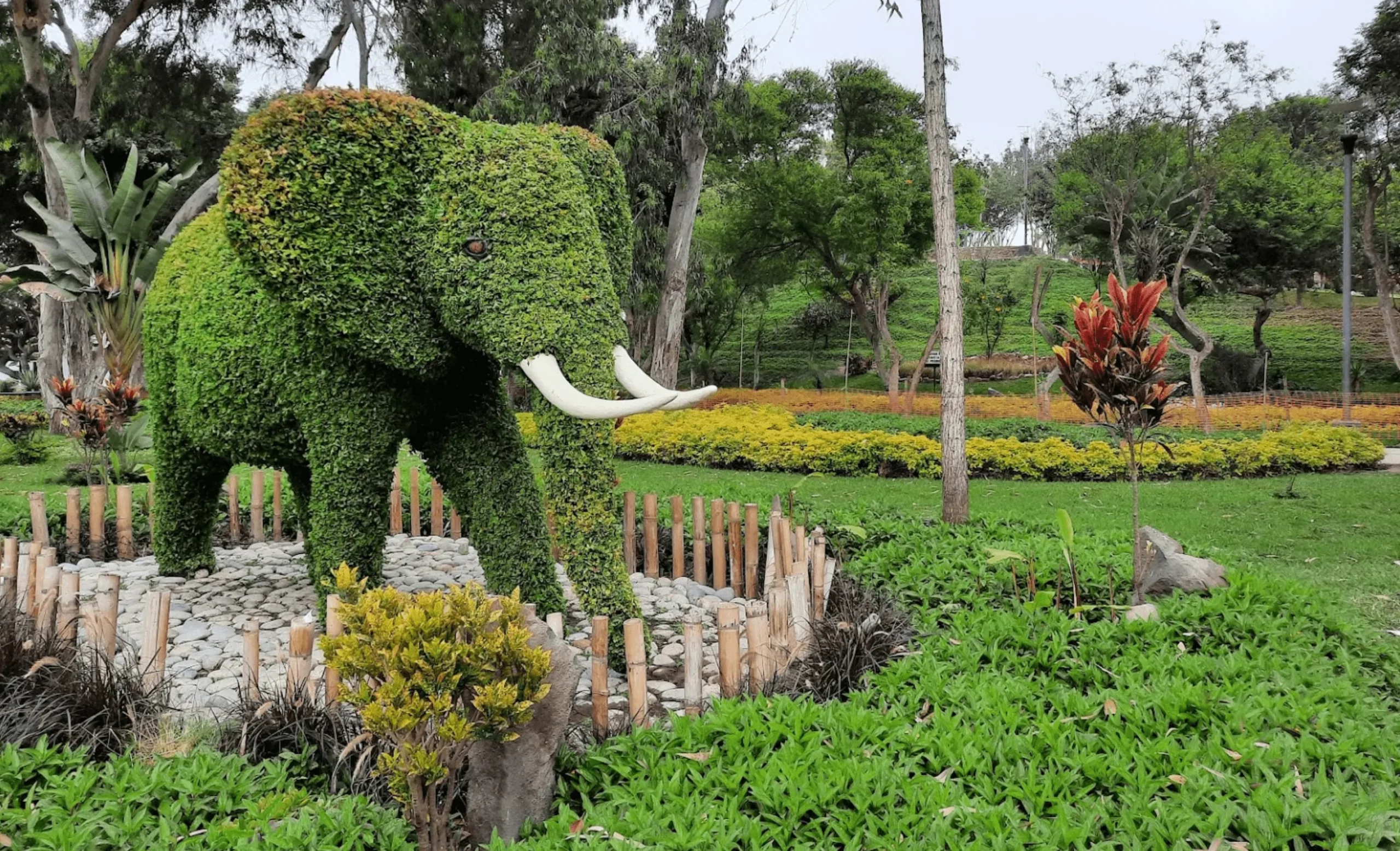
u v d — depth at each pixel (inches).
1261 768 104.9
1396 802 99.0
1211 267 1014.4
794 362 1494.8
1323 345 1354.6
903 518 274.5
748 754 113.0
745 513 242.4
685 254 682.2
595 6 594.2
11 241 992.2
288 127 152.7
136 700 127.8
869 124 903.7
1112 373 173.5
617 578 163.5
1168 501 385.7
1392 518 340.8
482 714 100.7
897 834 93.7
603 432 161.6
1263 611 168.1
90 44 902.4
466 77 693.9
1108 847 91.2
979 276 1614.2
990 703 127.6
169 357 211.3
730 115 784.9
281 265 152.8
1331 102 946.1
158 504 237.9
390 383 178.2
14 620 146.3
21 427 558.3
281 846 90.4
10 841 91.8
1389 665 154.2
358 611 101.3
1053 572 198.7
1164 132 799.7
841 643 153.6
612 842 93.2
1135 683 135.5
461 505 196.7
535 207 151.2
